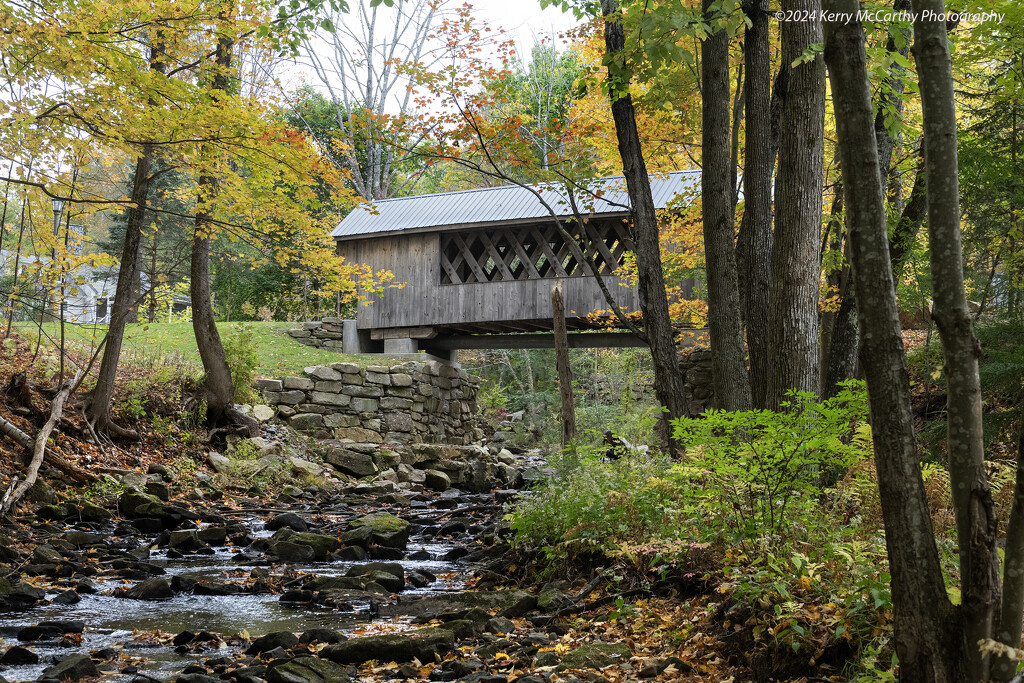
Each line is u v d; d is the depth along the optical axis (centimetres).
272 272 2709
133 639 546
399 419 2028
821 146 726
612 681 422
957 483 282
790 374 716
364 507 1324
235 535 983
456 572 819
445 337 2258
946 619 283
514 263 2539
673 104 1102
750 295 827
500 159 1042
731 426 527
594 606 586
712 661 441
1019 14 758
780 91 743
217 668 466
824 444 496
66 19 869
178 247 1566
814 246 723
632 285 1845
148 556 853
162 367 1653
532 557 751
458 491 1609
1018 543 266
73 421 1308
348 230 2203
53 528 911
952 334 283
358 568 776
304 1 977
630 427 2169
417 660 486
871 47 621
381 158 3272
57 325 1811
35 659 486
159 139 1017
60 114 947
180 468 1362
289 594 685
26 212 1084
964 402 281
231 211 1239
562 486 758
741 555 486
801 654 400
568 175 1017
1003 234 1042
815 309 725
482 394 2878
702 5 778
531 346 2178
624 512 662
